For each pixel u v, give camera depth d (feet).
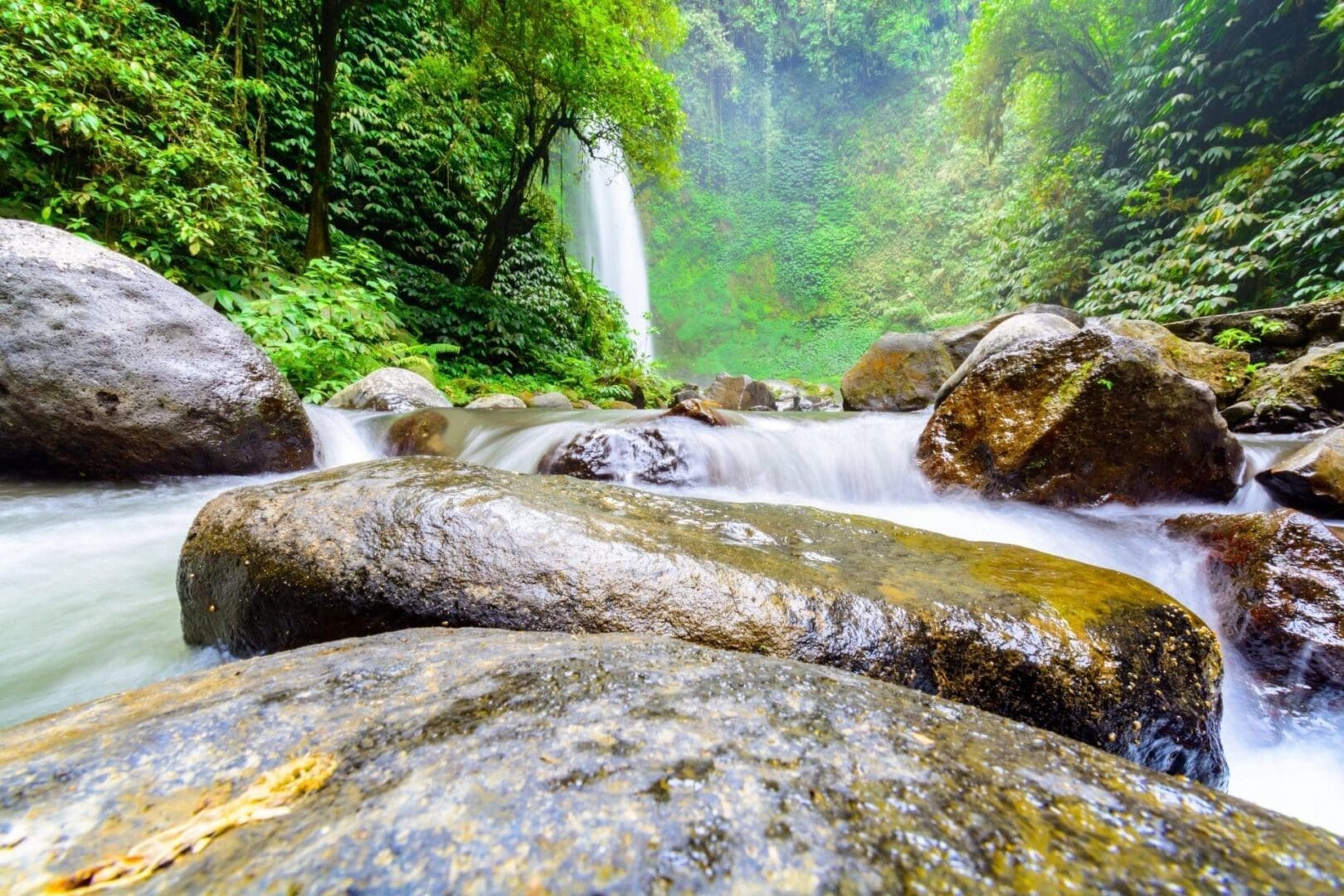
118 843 1.63
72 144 16.92
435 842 1.56
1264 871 1.63
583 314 43.06
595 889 1.40
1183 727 4.39
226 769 1.97
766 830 1.63
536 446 12.60
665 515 6.22
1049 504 10.30
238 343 11.47
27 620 5.89
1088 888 1.51
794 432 13.14
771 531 6.15
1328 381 13.44
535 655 2.99
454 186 35.32
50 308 9.69
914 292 76.95
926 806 1.80
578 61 28.09
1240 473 10.54
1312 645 6.07
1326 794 5.07
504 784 1.81
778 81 93.09
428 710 2.35
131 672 5.03
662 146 32.89
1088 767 2.14
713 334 87.51
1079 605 4.67
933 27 83.41
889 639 4.34
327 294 21.59
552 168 62.08
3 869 1.53
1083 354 10.34
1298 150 20.61
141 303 10.56
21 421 9.41
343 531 4.96
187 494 10.05
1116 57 31.94
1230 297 20.70
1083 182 30.78
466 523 4.94
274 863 1.52
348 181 30.32
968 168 73.31
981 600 4.69
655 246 86.22
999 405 10.87
